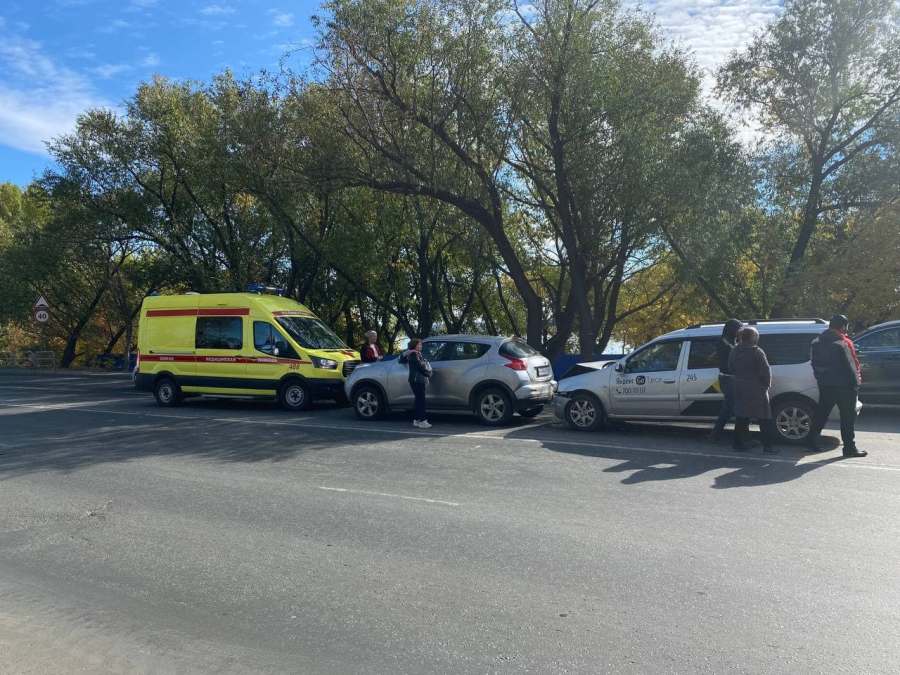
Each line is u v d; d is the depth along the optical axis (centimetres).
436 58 1744
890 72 1908
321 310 3016
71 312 4072
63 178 2920
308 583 530
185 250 2895
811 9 1961
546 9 1722
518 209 2472
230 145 2122
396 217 2394
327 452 1057
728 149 1941
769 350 1077
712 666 394
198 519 706
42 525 695
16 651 432
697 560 561
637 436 1162
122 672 404
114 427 1340
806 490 779
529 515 695
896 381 1343
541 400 1338
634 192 1730
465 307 3038
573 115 1741
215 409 1644
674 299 2991
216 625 462
